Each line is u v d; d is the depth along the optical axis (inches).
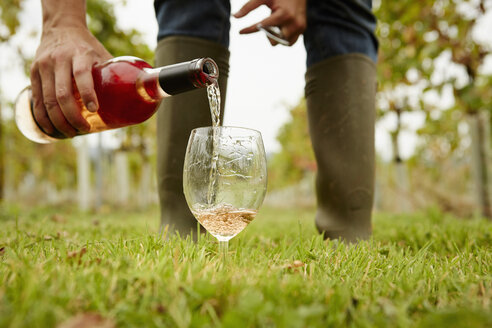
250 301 28.8
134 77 51.0
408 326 29.3
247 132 46.6
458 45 160.1
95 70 52.6
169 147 65.6
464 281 41.9
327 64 70.0
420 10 165.5
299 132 395.2
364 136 69.4
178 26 65.4
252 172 45.7
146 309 31.0
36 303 29.1
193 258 48.5
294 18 68.3
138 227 105.7
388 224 124.6
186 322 28.8
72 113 51.6
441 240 78.7
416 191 281.0
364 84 70.0
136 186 518.6
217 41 66.8
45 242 64.0
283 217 234.2
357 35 70.2
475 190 180.4
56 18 53.5
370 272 47.9
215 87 54.9
